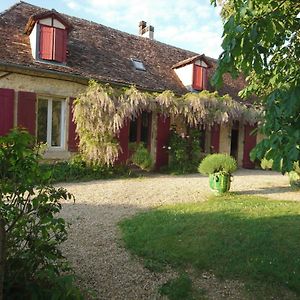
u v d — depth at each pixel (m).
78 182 9.77
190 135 13.49
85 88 11.45
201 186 9.70
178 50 17.55
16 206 2.54
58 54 11.02
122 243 4.71
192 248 4.47
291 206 6.83
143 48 15.66
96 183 9.67
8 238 2.58
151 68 14.58
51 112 11.02
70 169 10.23
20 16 12.11
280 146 2.05
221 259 4.16
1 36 10.66
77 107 10.55
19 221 2.60
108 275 3.78
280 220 5.64
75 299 2.57
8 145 2.43
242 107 14.15
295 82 2.28
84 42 13.16
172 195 8.23
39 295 2.51
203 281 3.71
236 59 2.40
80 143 10.82
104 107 10.46
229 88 17.06
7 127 9.91
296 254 4.25
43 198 2.62
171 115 12.96
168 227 5.23
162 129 13.47
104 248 4.53
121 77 12.47
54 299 2.42
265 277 3.74
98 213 6.29
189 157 13.44
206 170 8.51
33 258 2.69
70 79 11.02
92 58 12.54
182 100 12.40
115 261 4.14
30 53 10.79
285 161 1.98
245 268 3.92
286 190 9.39
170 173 12.77
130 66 13.69
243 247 4.45
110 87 10.76
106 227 5.42
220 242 4.63
